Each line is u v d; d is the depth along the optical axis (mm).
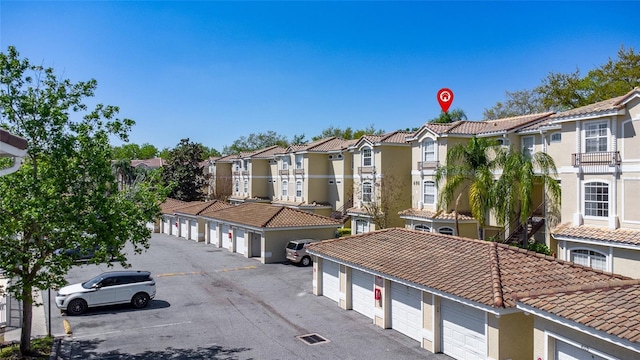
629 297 11078
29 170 13773
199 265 31984
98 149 14414
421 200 35906
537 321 11883
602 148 22797
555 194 25578
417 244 20344
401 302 18078
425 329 16359
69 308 20391
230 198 65812
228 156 72812
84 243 13438
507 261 16297
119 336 17719
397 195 39562
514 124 31969
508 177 26250
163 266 31672
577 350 10922
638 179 21094
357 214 41562
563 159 24797
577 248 22969
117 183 14969
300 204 50000
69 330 18188
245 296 23688
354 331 18234
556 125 27703
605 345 10078
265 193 62188
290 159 54562
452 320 15555
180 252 37719
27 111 13336
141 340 17281
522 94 59219
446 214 33062
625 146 21672
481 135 32375
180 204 53000
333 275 22906
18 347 15820
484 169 27344
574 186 24047
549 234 26656
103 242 13727
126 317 20172
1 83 13211
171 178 65062
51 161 13578
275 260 32969
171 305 22062
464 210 33438
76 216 13281
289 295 23844
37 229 13672
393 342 17016
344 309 21297
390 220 39000
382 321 18703
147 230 15312
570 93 46156
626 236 20891
